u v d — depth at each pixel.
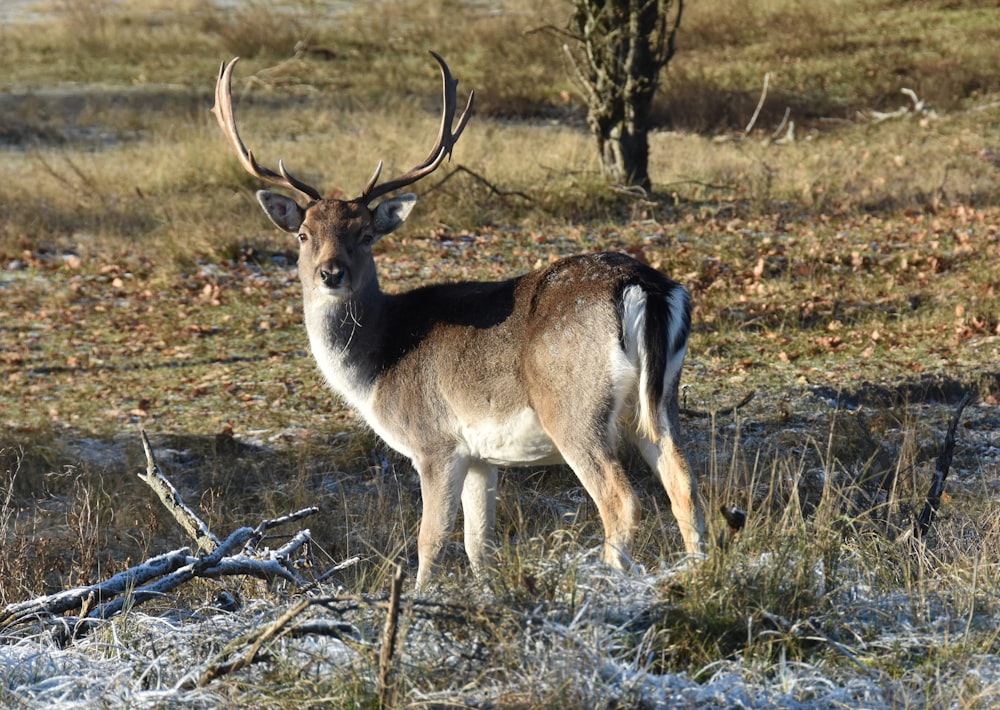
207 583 19.12
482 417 19.67
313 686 13.21
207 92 80.94
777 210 53.72
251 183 58.88
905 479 23.00
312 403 33.22
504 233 51.12
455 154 59.97
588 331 18.47
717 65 87.38
